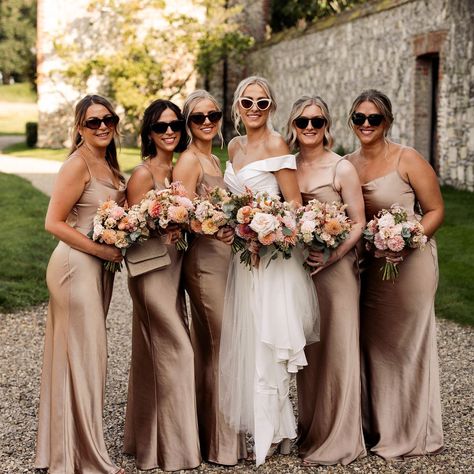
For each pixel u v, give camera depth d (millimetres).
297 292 3180
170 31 19547
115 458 3330
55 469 3062
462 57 10625
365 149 3377
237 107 3303
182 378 3172
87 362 3080
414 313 3318
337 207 3172
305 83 17094
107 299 3229
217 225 3027
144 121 3287
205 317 3264
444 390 4180
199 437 3311
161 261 3145
